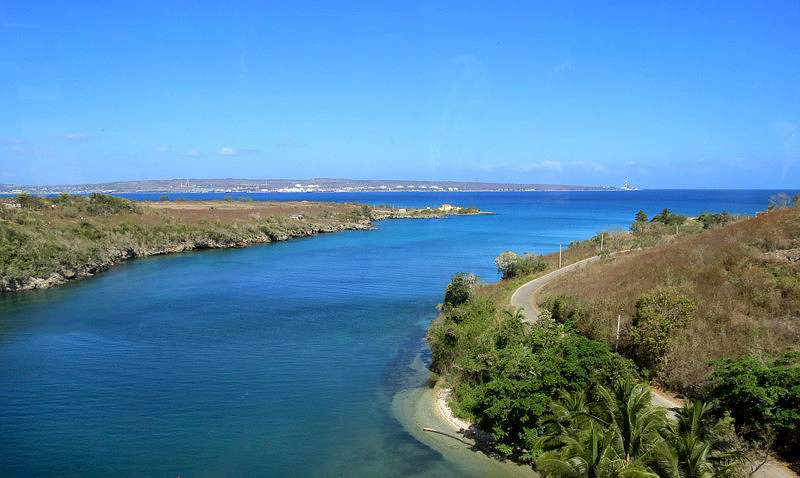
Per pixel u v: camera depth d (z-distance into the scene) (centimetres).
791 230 3688
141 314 4459
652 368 2491
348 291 5516
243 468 2083
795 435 1727
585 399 1981
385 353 3488
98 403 2666
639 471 1399
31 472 2041
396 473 2045
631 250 5828
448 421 2502
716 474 1455
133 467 2084
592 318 3039
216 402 2692
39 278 5691
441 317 4016
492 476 2022
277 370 3153
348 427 2439
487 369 2600
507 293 4350
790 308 2623
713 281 3120
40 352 3438
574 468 1530
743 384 1806
